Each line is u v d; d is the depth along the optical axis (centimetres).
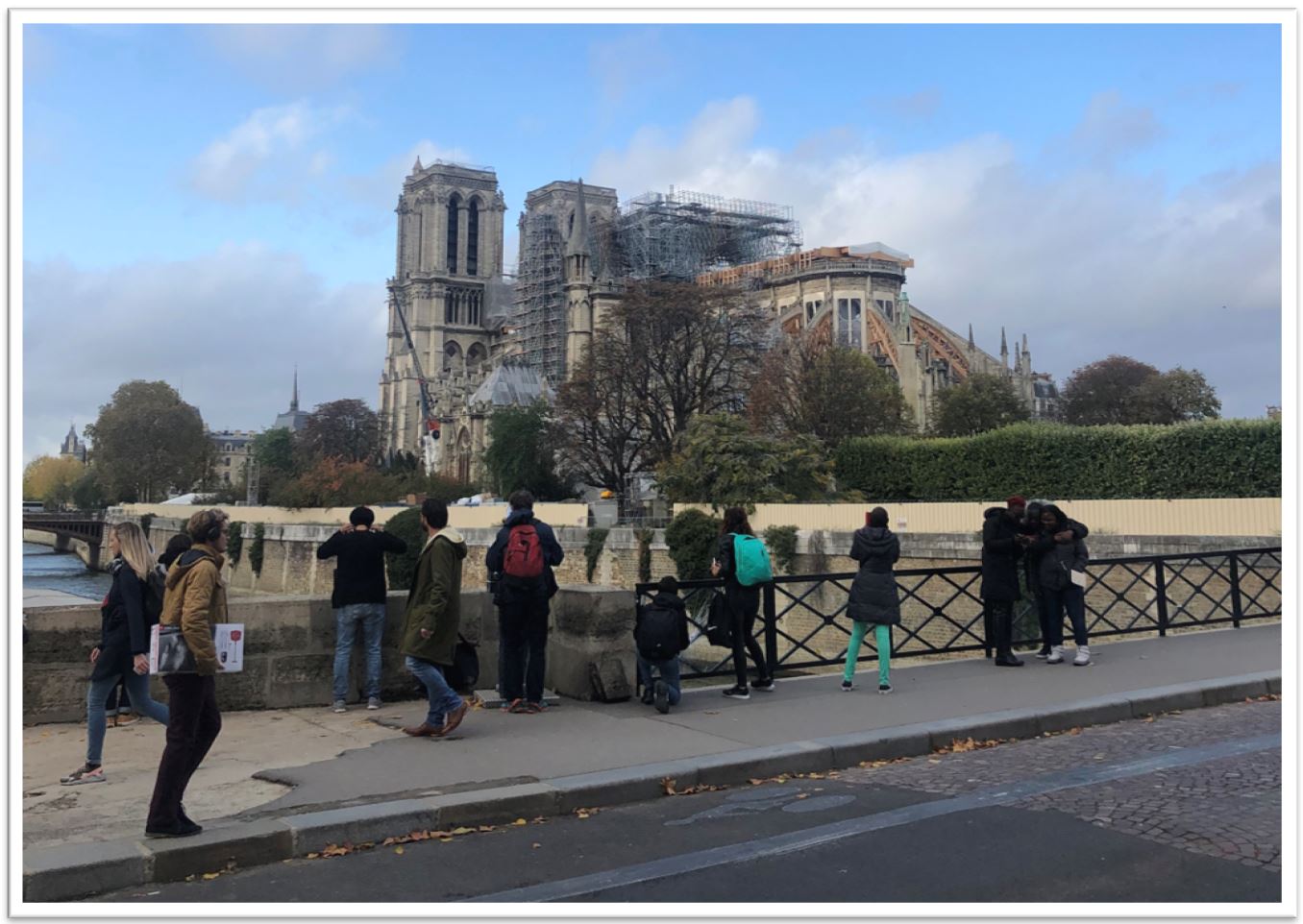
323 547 1198
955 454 4178
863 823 752
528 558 1122
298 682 1203
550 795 803
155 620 887
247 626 1182
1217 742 999
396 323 16562
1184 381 7769
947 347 12000
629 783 842
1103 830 714
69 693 1138
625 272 13062
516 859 692
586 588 1246
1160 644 1605
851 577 1380
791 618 3819
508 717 1112
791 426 6128
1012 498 1489
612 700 1193
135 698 899
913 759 991
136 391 13225
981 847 684
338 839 717
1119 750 984
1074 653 1534
